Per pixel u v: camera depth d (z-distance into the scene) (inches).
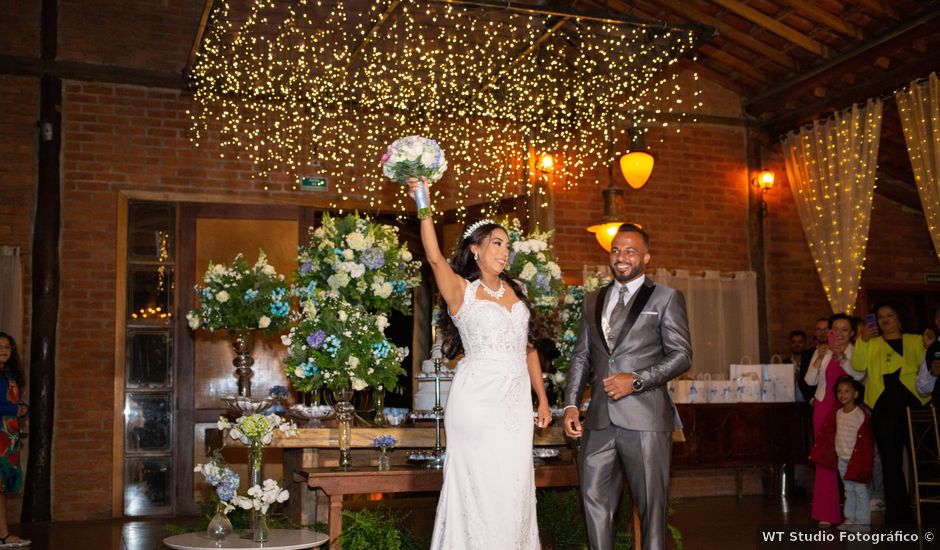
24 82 316.8
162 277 326.0
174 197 327.0
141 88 327.9
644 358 153.6
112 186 321.4
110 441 312.8
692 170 386.6
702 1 344.2
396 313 436.5
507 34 335.9
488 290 147.7
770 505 323.0
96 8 325.1
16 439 242.8
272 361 329.1
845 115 354.6
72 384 311.4
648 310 155.1
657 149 382.6
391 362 184.5
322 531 182.2
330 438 184.9
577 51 336.5
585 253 365.4
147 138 326.6
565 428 157.6
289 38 318.7
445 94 347.9
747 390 330.6
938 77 315.0
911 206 404.5
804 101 377.1
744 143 396.2
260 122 337.7
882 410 263.0
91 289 316.2
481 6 284.2
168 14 332.2
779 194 397.4
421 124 353.4
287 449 206.5
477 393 142.4
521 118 358.3
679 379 325.4
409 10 315.6
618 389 146.8
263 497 167.5
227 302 198.2
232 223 331.6
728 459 323.3
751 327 376.8
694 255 381.7
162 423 320.8
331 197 342.3
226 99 332.8
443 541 142.2
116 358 315.9
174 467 319.0
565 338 208.2
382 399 200.5
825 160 366.0
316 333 179.6
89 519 307.1
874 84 337.7
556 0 350.9
